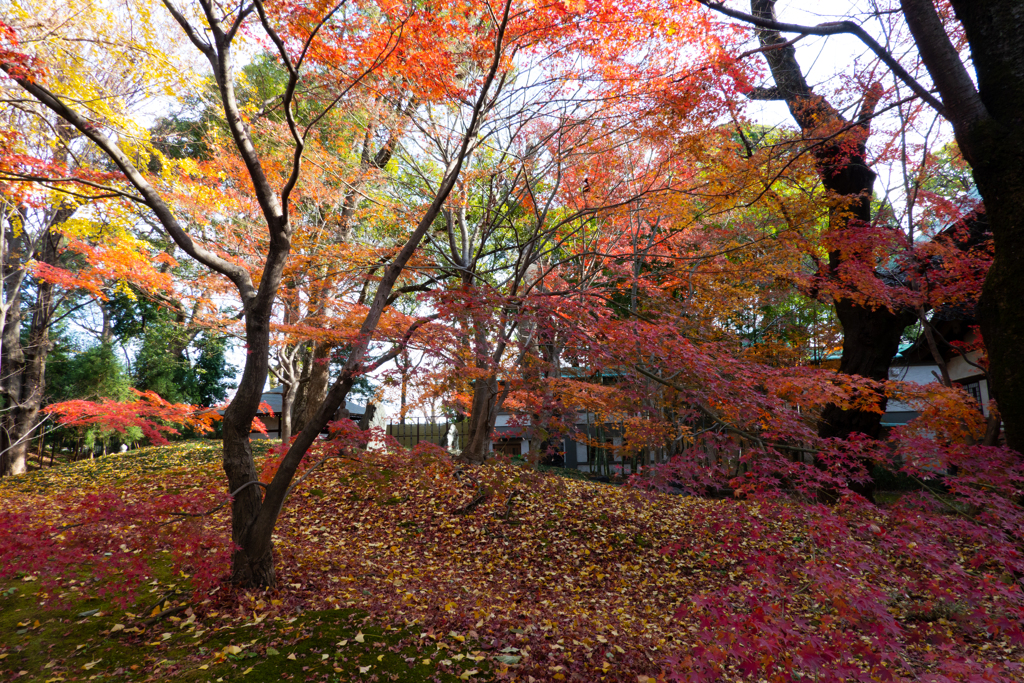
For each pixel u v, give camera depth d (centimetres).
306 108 1088
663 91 636
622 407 873
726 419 633
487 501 1039
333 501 1041
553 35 689
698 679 339
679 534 961
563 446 1966
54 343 1941
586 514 1038
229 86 546
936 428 884
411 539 901
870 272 843
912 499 475
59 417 1762
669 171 881
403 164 1166
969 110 452
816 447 598
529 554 878
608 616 645
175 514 491
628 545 928
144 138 816
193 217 878
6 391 1491
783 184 1006
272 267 580
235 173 877
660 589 769
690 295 1005
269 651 456
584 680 449
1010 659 490
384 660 453
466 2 662
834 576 360
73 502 803
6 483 1286
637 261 1025
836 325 1426
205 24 603
